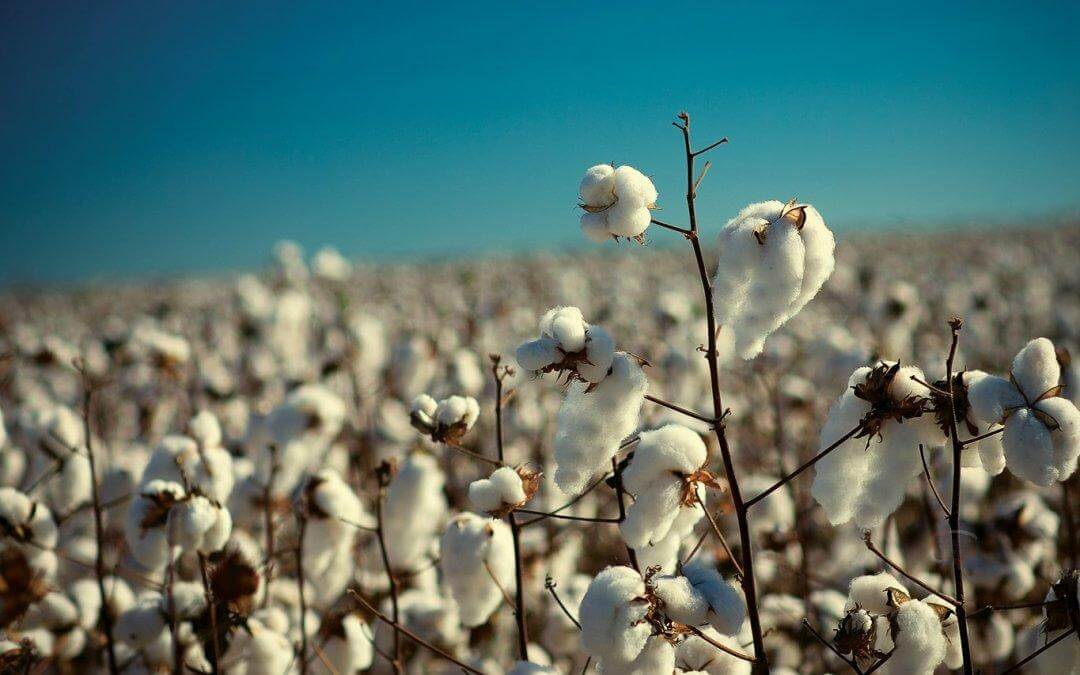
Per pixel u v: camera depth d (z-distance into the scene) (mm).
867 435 2041
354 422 5773
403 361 6215
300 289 8500
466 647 3461
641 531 1996
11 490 3197
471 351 8516
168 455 3285
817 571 4129
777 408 5453
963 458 2080
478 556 2572
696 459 2012
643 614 1852
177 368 6211
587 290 19219
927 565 3877
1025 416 1878
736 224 1946
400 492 3348
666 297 8242
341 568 3449
